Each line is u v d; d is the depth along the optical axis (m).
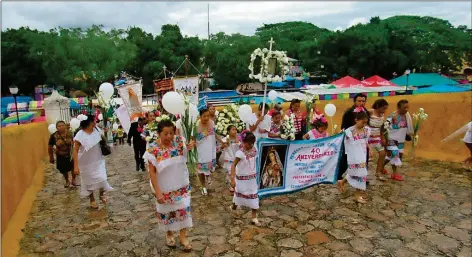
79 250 4.91
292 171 6.47
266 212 6.11
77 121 8.34
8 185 5.79
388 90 28.03
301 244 4.95
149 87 41.09
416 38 43.34
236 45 43.72
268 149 6.20
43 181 8.63
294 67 46.81
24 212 6.23
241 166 5.50
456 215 5.82
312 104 8.55
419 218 5.73
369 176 7.98
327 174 6.85
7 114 30.17
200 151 7.07
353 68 40.19
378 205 6.30
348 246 4.87
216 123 7.78
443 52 42.69
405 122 7.52
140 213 6.26
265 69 7.11
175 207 4.60
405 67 40.56
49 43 41.25
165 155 4.46
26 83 42.91
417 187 7.18
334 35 42.31
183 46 41.69
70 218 6.09
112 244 5.07
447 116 9.38
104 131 10.55
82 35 44.19
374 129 7.40
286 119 7.41
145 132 8.33
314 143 6.56
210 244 5.00
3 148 5.80
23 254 4.81
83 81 41.19
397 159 7.54
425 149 9.73
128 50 42.22
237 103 8.88
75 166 5.99
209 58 43.09
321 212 6.05
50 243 5.12
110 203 6.82
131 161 11.23
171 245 4.90
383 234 5.20
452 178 7.67
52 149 7.80
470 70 42.91
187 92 11.70
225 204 6.61
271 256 4.64
